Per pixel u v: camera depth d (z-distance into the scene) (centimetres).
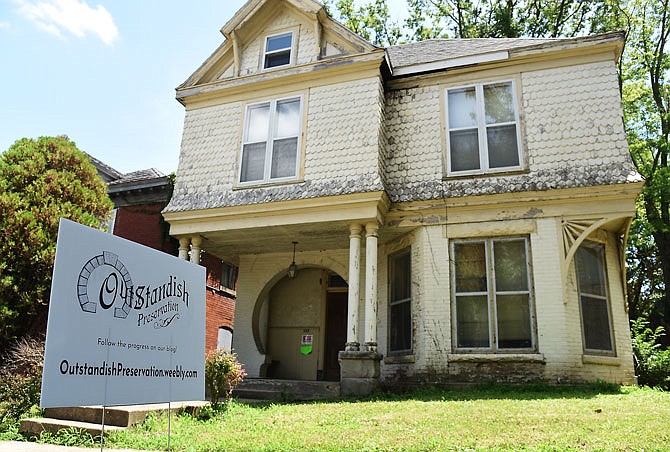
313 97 1173
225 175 1195
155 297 516
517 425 586
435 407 727
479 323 1016
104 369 448
